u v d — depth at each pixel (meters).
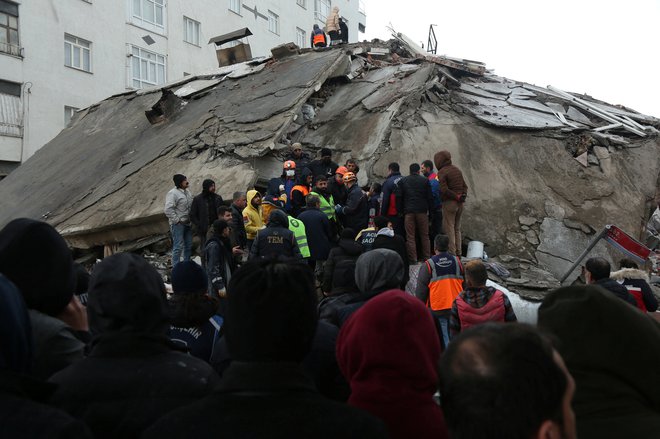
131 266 2.14
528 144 11.48
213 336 3.78
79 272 3.45
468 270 4.94
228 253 7.44
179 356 2.09
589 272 5.00
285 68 14.98
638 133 12.26
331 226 8.64
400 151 10.92
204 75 16.98
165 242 10.91
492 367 1.18
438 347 2.14
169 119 14.74
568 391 1.24
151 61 29.41
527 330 1.27
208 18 32.91
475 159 11.05
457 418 1.21
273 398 1.53
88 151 15.42
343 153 11.30
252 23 36.34
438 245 6.43
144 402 1.89
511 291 8.38
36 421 1.48
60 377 1.97
